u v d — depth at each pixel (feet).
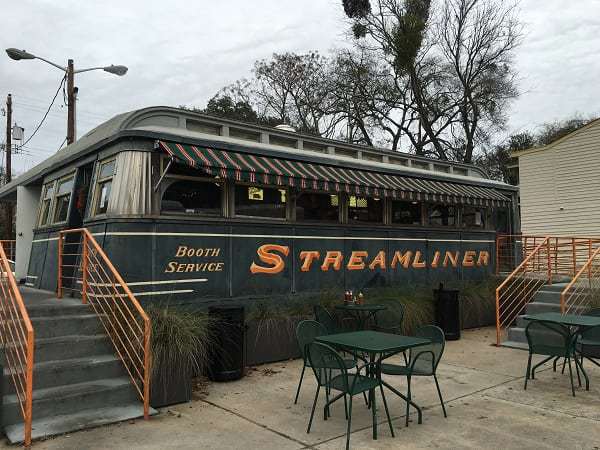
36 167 38.45
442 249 38.01
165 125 26.48
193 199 25.13
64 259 27.25
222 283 25.54
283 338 25.67
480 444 14.62
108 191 24.21
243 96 113.19
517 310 37.01
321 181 27.99
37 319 18.81
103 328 20.02
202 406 18.25
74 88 56.29
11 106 86.07
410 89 98.58
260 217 27.61
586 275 38.70
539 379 22.20
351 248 31.94
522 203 63.26
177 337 18.56
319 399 19.13
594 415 17.24
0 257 18.69
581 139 58.59
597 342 21.88
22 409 14.67
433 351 17.51
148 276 22.95
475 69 96.48
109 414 16.65
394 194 31.91
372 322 28.84
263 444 14.66
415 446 14.48
